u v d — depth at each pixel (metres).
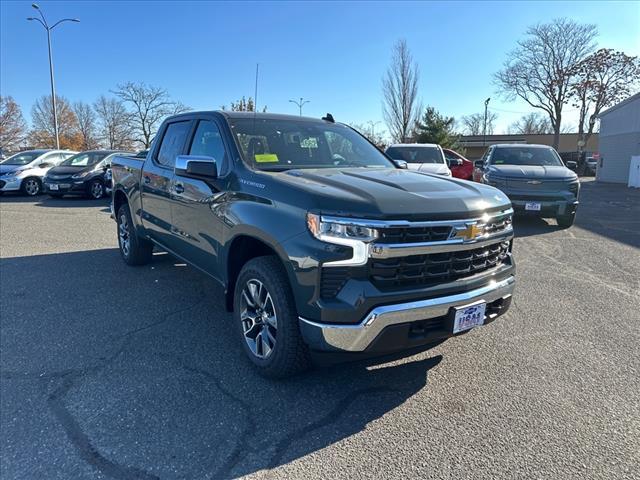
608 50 41.19
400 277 2.56
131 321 4.04
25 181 14.62
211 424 2.57
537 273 5.79
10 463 2.23
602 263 6.30
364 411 2.72
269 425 2.57
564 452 2.36
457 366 3.29
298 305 2.63
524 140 58.53
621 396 2.91
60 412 2.66
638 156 23.23
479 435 2.50
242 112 4.04
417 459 2.30
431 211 2.60
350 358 2.62
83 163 14.19
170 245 4.56
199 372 3.15
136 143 56.31
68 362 3.27
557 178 8.70
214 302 4.55
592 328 4.00
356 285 2.48
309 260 2.54
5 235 7.97
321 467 2.24
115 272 5.59
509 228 3.17
